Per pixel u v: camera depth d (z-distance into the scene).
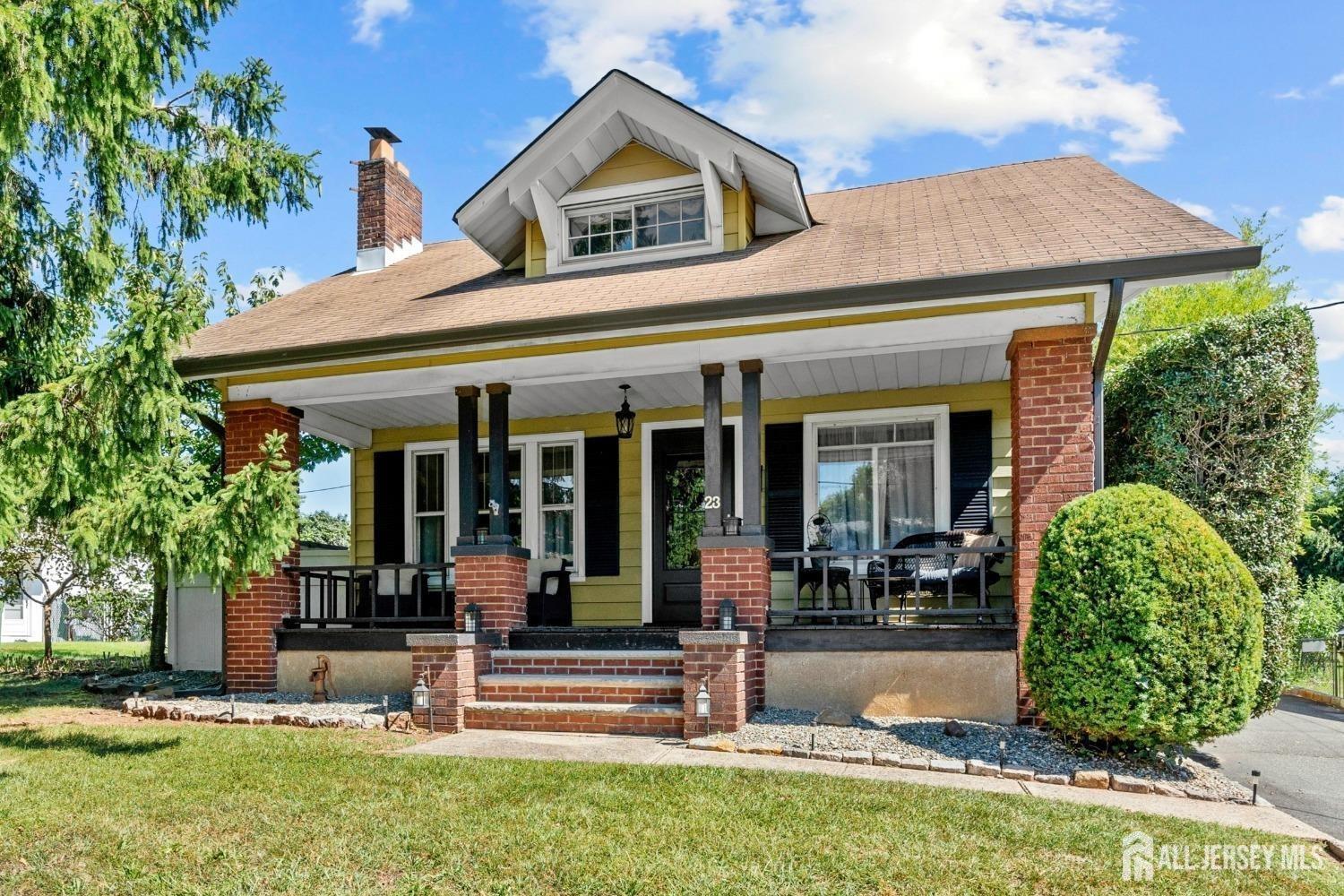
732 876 4.44
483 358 9.58
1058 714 6.94
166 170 13.94
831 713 8.03
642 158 11.17
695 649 7.83
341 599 12.93
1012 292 7.81
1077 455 7.87
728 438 11.44
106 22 10.02
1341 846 5.14
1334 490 28.55
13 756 7.07
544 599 10.66
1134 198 9.64
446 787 6.02
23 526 7.57
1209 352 8.71
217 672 13.77
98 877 4.47
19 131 8.95
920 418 10.73
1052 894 4.31
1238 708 6.54
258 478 6.96
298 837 5.03
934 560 9.62
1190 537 6.71
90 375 6.64
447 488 12.45
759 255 10.20
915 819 5.32
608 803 5.62
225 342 10.68
